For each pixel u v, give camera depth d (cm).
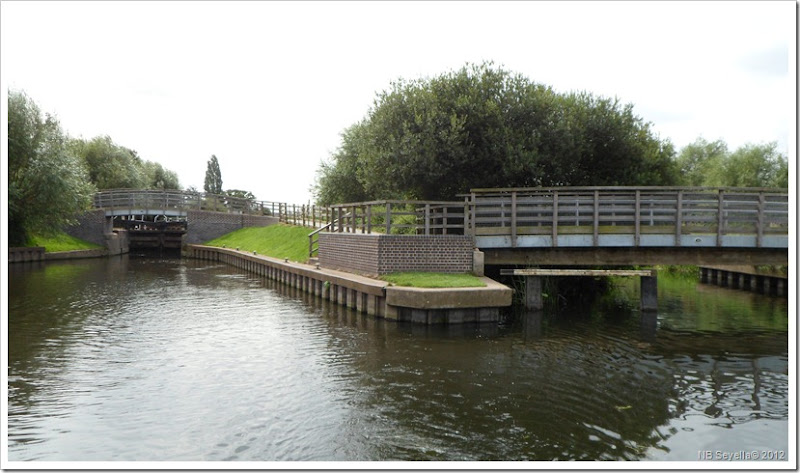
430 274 1734
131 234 5244
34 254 3803
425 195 2431
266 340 1404
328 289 2052
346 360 1202
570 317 1723
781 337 1465
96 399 970
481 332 1471
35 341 1403
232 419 873
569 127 2192
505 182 2278
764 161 4159
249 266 3353
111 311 1856
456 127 2166
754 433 824
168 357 1245
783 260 1812
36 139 3503
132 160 6347
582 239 1780
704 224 1875
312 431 823
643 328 1566
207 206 4972
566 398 962
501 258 1850
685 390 1016
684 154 5203
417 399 953
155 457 744
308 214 3956
